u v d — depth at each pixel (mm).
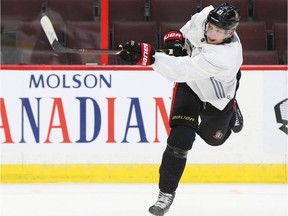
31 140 15336
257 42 18234
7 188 14727
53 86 15336
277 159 15594
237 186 15172
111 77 15367
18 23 17781
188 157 15484
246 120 15539
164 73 10000
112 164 15445
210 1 18438
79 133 15375
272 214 12250
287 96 15516
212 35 10016
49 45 17609
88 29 17859
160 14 18328
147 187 14953
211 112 11070
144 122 15422
